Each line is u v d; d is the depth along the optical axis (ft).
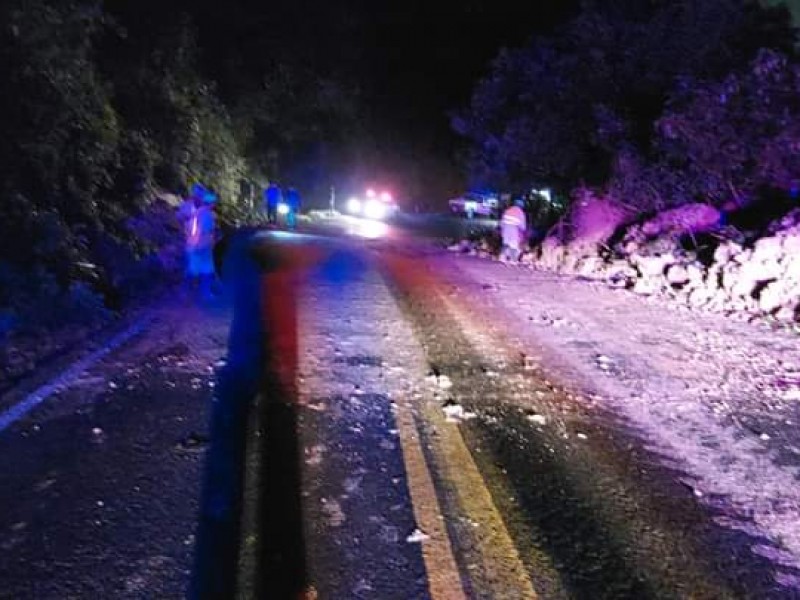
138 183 51.93
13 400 19.44
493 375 23.22
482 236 81.41
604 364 24.99
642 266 44.73
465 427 18.42
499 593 11.41
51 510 13.46
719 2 54.39
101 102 46.98
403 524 13.37
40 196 37.17
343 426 18.13
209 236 37.68
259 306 33.60
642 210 57.88
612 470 16.06
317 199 147.43
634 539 13.14
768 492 15.20
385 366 23.77
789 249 35.99
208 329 28.50
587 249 56.13
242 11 94.17
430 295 38.50
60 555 12.00
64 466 15.35
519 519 13.71
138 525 13.01
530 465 16.19
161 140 66.69
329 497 14.32
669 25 57.36
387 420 18.70
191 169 71.61
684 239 49.98
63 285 32.12
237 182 90.02
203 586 11.30
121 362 23.39
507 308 35.68
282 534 12.88
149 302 34.40
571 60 63.41
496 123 77.36
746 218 48.93
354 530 13.10
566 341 28.55
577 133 66.59
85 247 37.73
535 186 79.41
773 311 35.42
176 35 72.18
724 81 46.29
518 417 19.31
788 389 22.47
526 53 72.43
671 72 56.70
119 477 14.89
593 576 11.94
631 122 58.95
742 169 47.78
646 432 18.49
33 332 26.58
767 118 43.34
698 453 17.19
